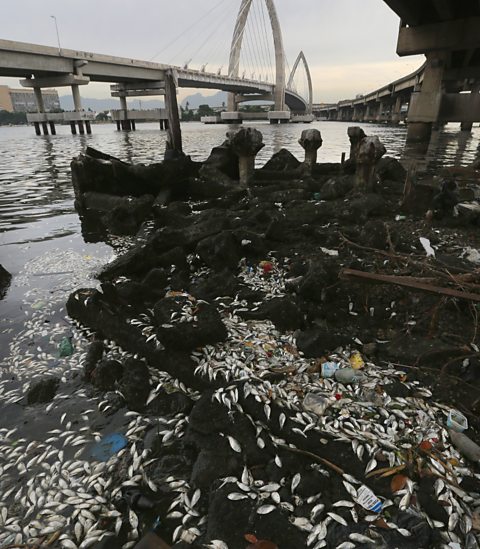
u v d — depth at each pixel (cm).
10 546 281
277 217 881
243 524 282
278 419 365
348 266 630
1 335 548
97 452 359
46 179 2005
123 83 8100
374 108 12125
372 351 464
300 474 319
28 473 340
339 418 369
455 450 337
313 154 1481
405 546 263
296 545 270
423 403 388
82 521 297
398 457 329
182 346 456
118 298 570
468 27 2833
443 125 6131
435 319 493
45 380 441
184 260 744
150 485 322
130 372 443
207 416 371
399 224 903
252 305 581
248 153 1348
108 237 1012
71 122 6925
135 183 1344
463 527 276
